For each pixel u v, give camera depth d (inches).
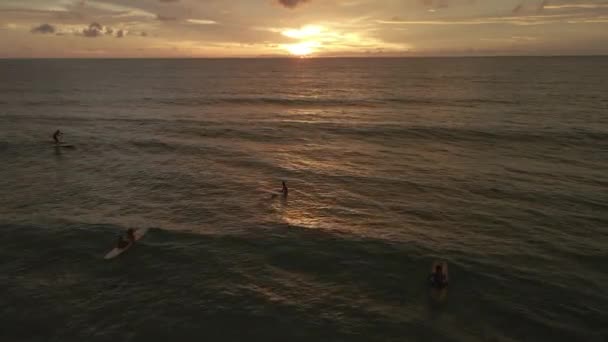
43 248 677.9
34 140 1520.7
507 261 625.9
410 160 1253.1
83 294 547.8
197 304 524.7
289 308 515.5
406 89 3516.2
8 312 506.9
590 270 597.3
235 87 3900.1
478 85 3700.8
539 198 896.3
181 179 1071.6
